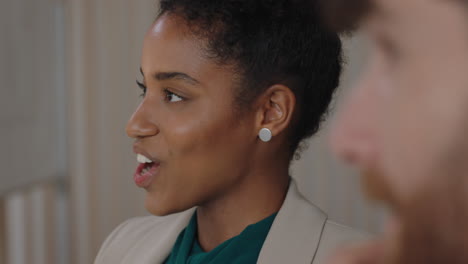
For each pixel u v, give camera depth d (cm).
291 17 65
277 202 71
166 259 81
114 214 264
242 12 63
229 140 65
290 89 66
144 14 253
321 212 73
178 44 63
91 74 257
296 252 67
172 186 65
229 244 68
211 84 63
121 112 258
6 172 209
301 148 76
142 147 66
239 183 68
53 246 254
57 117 251
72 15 254
